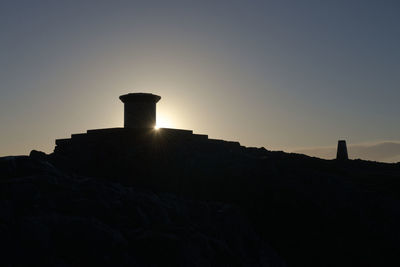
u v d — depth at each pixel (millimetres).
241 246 20922
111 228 16438
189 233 18188
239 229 22406
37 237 14742
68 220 15828
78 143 32062
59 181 19422
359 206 26609
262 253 21531
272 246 23344
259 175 28562
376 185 31344
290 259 22594
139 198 19875
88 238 15375
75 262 14641
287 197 26547
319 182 28484
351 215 25734
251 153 35781
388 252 23188
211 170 29516
